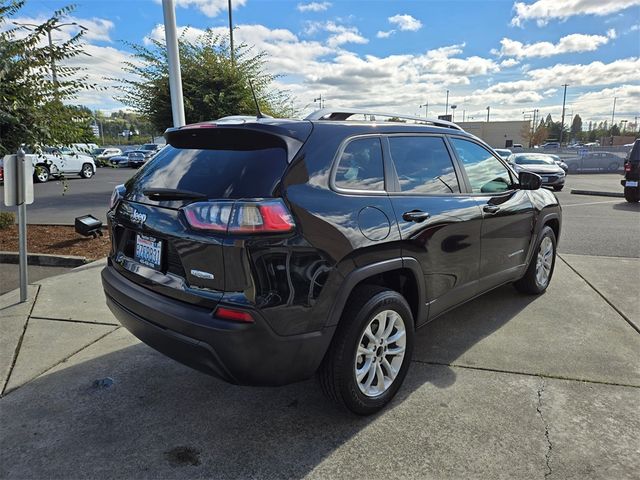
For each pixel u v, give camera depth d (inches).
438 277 126.3
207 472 91.5
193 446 99.3
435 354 140.9
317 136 102.4
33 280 213.8
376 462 94.3
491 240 149.4
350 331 100.9
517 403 114.5
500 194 155.5
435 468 92.4
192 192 95.9
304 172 96.0
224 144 104.7
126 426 106.0
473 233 138.6
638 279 214.2
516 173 171.5
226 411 112.2
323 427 105.7
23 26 277.6
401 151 121.9
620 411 110.9
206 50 455.2
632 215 422.6
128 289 106.8
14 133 285.9
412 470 92.0
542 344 147.1
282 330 89.8
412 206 116.2
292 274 89.8
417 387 122.3
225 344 87.0
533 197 178.9
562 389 120.6
